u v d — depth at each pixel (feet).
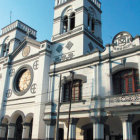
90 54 75.31
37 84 93.61
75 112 71.87
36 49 105.60
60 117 75.97
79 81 77.51
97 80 69.97
